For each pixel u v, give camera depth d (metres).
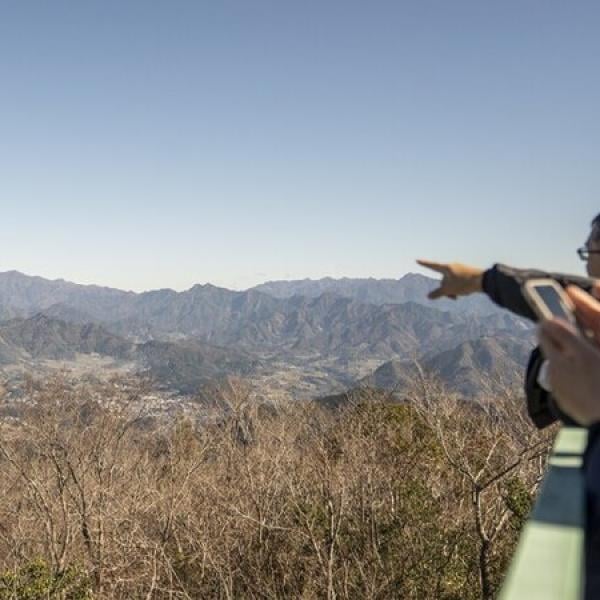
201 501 14.70
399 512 11.88
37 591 10.23
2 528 13.82
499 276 1.35
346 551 11.41
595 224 1.72
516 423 11.90
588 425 0.99
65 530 12.25
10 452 15.27
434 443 14.32
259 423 16.83
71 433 15.98
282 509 12.26
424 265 1.50
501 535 11.38
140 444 19.28
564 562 0.92
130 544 12.02
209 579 12.05
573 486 1.16
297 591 11.35
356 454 13.82
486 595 10.12
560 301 1.19
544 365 1.52
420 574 11.17
